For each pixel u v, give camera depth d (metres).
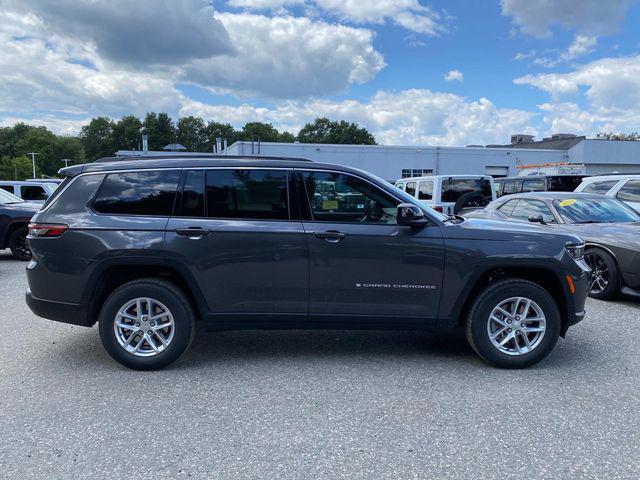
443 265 4.22
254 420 3.36
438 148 39.75
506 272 4.50
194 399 3.69
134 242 4.11
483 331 4.26
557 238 4.33
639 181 9.70
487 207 9.54
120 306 4.15
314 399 3.69
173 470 2.77
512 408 3.54
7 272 9.34
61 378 4.08
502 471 2.76
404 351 4.80
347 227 4.22
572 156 42.78
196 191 4.26
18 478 2.68
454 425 3.29
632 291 6.57
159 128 138.50
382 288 4.24
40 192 15.90
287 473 2.74
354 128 120.00
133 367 4.23
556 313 4.23
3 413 3.45
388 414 3.45
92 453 2.94
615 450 2.98
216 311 4.23
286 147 37.47
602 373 4.22
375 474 2.73
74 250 4.14
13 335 5.25
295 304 4.25
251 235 4.17
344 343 5.05
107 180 4.29
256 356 4.64
